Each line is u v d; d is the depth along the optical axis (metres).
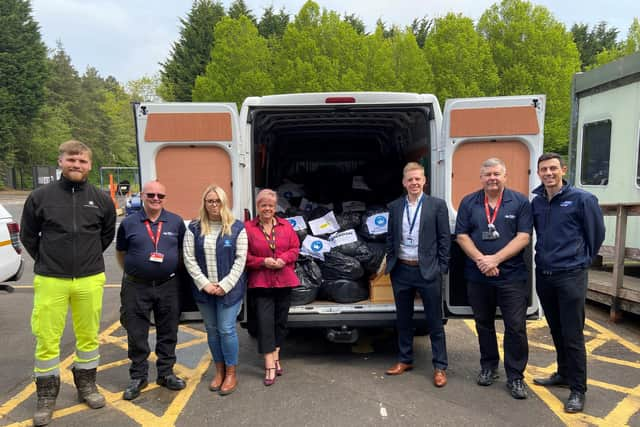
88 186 3.47
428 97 4.07
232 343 3.71
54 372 3.40
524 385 3.66
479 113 3.74
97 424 3.30
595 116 7.02
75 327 3.53
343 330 4.12
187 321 3.95
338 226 4.63
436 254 3.73
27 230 3.34
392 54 19.77
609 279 6.16
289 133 5.82
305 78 18.86
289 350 4.73
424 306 3.83
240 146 3.94
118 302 6.66
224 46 20.75
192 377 4.12
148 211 3.62
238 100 19.88
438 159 3.99
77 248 3.38
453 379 3.95
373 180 5.89
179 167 3.83
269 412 3.43
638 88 6.18
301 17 20.34
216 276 3.64
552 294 3.51
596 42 38.28
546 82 19.00
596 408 3.45
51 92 50.22
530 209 3.57
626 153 6.40
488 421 3.26
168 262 3.63
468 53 18.89
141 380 3.73
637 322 5.55
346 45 19.86
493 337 3.80
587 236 3.34
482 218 3.60
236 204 3.84
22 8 42.94
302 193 5.73
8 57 40.78
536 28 19.81
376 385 3.85
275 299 3.95
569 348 3.40
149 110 3.77
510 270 3.56
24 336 5.22
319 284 4.28
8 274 5.52
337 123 5.41
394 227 3.86
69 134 49.69
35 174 25.39
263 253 3.77
